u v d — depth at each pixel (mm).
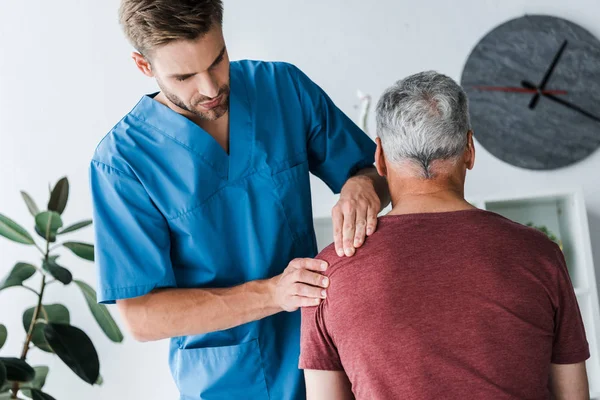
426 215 1174
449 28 2871
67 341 2357
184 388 1604
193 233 1507
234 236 1542
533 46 2863
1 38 2869
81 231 2834
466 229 1145
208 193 1508
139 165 1486
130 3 1282
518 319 1102
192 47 1267
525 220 2682
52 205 2525
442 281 1114
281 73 1631
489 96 2863
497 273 1112
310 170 1759
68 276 2412
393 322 1113
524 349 1102
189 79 1328
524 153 2854
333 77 2857
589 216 2850
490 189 2867
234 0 2873
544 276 1130
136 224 1475
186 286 1555
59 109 2855
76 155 2846
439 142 1172
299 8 2865
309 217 1631
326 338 1212
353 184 1474
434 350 1096
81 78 2859
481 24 2873
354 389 1170
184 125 1488
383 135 1220
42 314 2625
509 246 1131
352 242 1194
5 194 2844
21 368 2307
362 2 2867
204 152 1496
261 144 1551
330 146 1678
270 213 1557
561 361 1194
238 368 1551
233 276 1549
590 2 2871
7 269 2816
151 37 1261
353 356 1151
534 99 2857
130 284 1465
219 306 1427
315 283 1219
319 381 1232
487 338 1093
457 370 1088
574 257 2533
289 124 1604
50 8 2871
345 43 2861
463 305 1103
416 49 2865
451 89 1193
